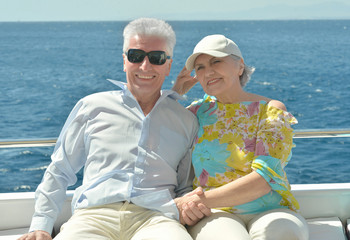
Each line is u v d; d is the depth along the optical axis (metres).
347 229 2.40
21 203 2.46
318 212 2.54
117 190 2.12
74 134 2.27
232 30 60.84
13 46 52.31
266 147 2.15
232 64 2.27
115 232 2.05
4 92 30.41
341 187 2.56
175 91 2.51
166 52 2.32
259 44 48.03
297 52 42.22
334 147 10.66
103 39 55.88
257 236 2.00
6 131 20.78
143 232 1.99
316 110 23.33
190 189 2.33
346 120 21.98
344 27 59.47
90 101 2.29
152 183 2.18
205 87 2.31
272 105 2.24
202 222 2.08
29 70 38.69
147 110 2.35
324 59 38.03
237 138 2.23
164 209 2.12
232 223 2.02
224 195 2.08
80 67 40.09
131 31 2.30
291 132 2.21
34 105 26.92
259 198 2.17
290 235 1.95
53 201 2.17
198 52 2.26
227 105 2.30
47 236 2.05
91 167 2.20
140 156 2.17
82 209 2.14
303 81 30.64
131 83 2.32
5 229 2.45
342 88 28.55
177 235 1.90
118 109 2.25
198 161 2.27
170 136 2.27
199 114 2.37
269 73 33.72
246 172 2.21
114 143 2.20
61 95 30.20
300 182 10.88
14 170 11.14
